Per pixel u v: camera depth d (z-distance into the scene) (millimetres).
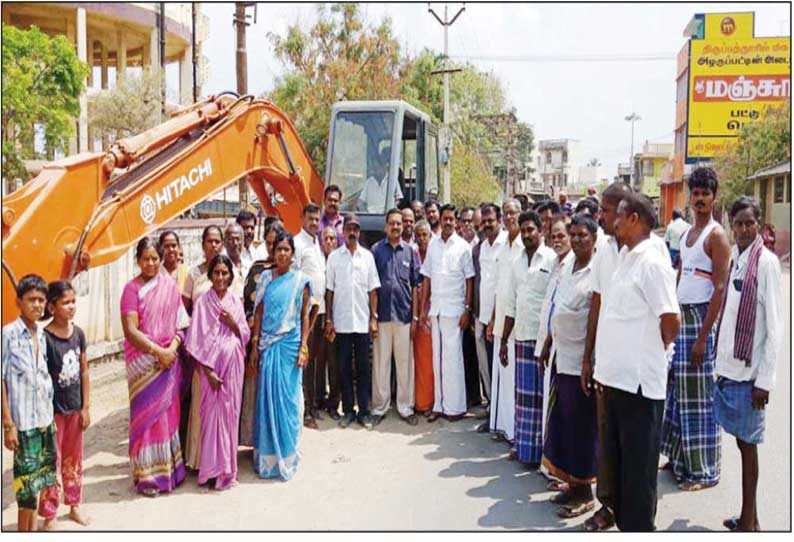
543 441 5012
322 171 23078
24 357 4074
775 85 31797
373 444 6148
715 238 4949
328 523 4438
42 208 4285
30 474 4137
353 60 24000
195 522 4449
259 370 5414
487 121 42188
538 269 5430
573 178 90688
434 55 27078
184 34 31188
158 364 4977
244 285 6141
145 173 5176
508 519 4527
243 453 5934
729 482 5234
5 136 19562
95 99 25047
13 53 19359
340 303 6641
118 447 6027
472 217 8250
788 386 8266
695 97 32594
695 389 5094
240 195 16203
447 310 6812
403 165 9219
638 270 3941
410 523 4441
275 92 23484
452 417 6875
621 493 4141
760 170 26141
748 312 4180
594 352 4539
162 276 5090
